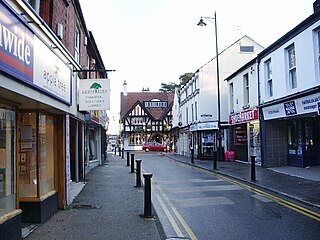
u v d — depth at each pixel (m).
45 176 7.71
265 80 17.44
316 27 12.54
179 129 40.06
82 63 13.78
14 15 4.56
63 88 7.68
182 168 20.55
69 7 10.12
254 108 18.88
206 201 9.66
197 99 27.75
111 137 73.31
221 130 26.02
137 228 6.67
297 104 14.04
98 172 17.97
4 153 5.36
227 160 24.34
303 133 15.86
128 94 59.69
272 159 17.38
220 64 26.92
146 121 55.19
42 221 7.07
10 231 5.13
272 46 16.28
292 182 12.23
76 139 13.80
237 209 8.55
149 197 7.69
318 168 15.23
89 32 15.12
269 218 7.55
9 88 4.48
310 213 7.90
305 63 13.34
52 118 8.30
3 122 5.34
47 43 6.26
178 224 7.19
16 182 5.61
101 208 8.53
